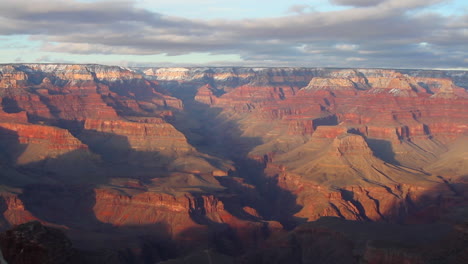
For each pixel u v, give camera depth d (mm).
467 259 117750
